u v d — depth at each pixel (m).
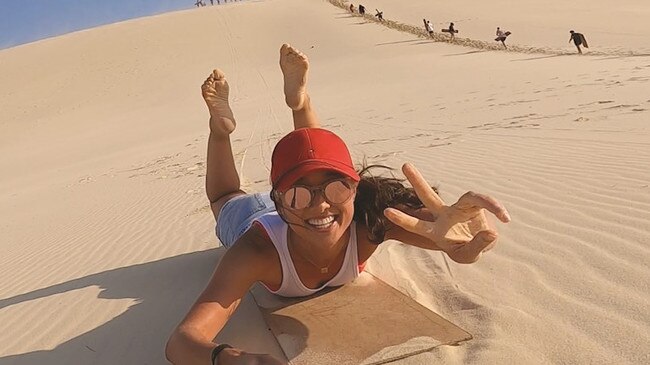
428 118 11.48
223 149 4.40
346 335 2.81
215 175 4.42
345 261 3.14
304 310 3.13
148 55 38.44
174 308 3.61
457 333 2.68
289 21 42.28
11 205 12.29
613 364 2.28
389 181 3.15
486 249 2.60
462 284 3.24
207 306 2.61
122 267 4.84
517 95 12.60
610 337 2.45
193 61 36.84
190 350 2.32
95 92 33.62
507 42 29.95
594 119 7.73
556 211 4.00
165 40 40.78
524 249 3.48
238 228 3.71
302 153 2.67
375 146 8.86
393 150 8.09
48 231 7.93
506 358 2.43
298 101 4.26
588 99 9.94
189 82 33.19
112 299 4.01
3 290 5.06
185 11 50.34
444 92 16.17
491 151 6.67
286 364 2.67
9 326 3.97
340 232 2.82
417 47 32.00
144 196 8.98
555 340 2.51
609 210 3.80
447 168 6.13
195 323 2.51
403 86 20.31
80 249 6.07
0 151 25.56
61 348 3.37
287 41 38.53
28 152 23.78
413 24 38.56
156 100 30.91
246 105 23.41
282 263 2.99
